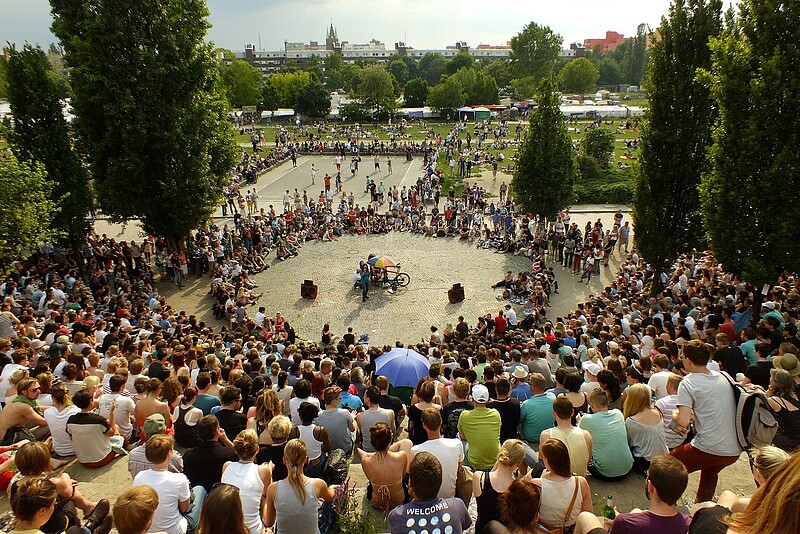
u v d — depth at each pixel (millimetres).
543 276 27500
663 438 8359
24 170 22531
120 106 26516
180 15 28141
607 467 8242
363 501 7980
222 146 34156
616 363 11914
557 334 18438
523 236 35656
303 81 138875
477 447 8398
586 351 15891
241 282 28641
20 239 22609
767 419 6941
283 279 31219
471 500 7336
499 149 76500
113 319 20016
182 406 9969
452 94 115125
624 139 81688
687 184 22453
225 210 45312
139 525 4953
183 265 29906
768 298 19375
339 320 26000
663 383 10438
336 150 75312
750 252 15992
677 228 23172
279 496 6375
